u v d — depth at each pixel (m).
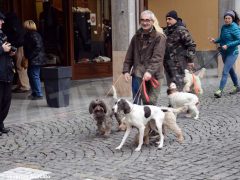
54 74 10.33
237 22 11.37
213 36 17.20
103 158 6.49
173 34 8.88
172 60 8.95
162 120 6.95
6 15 11.16
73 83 14.23
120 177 5.63
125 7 11.01
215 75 15.24
